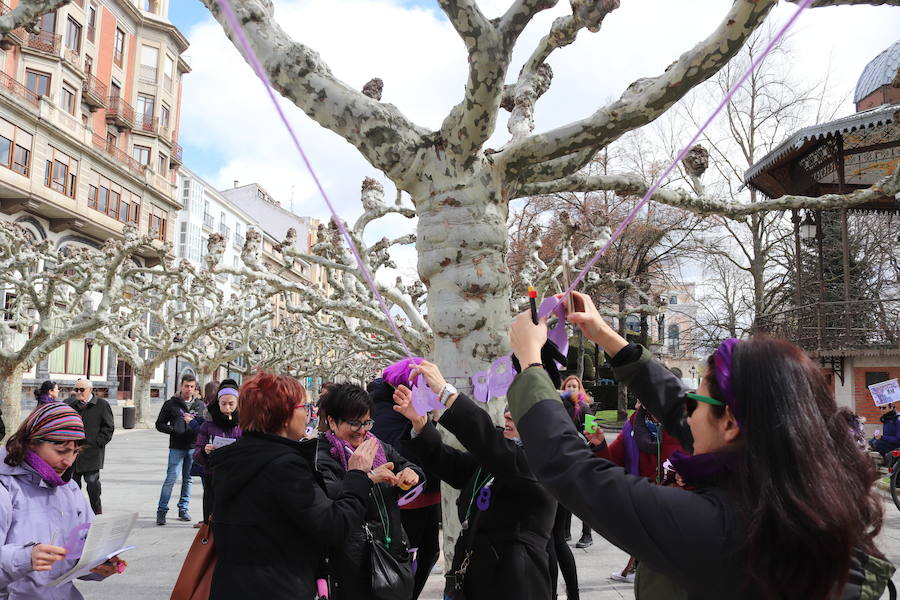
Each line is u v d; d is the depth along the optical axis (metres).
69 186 34.97
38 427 2.76
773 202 6.18
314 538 2.66
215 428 7.00
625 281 20.08
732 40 3.38
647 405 1.85
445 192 4.04
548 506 2.82
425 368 2.83
